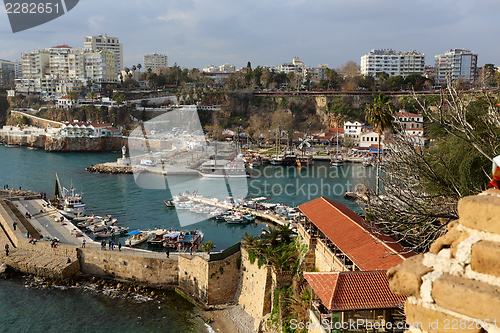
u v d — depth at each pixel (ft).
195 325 144.36
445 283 17.40
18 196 322.75
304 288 121.29
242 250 158.71
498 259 16.39
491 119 75.97
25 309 156.97
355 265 97.45
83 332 141.69
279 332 121.60
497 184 20.49
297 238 147.02
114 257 178.19
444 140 97.30
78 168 484.74
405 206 80.33
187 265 163.22
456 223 19.35
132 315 151.64
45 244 193.88
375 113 191.31
